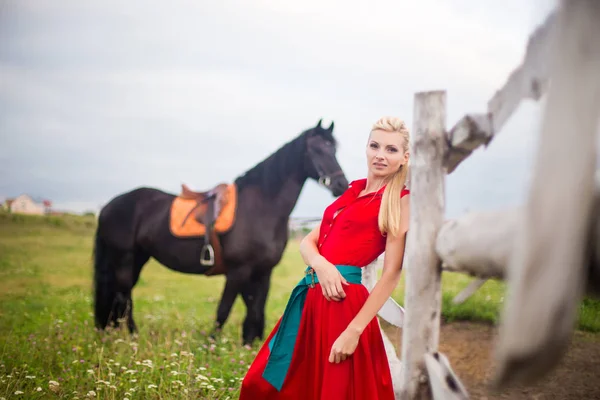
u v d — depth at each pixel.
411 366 1.58
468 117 1.37
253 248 4.54
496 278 1.15
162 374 3.16
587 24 0.71
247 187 4.72
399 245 1.65
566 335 0.73
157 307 6.71
